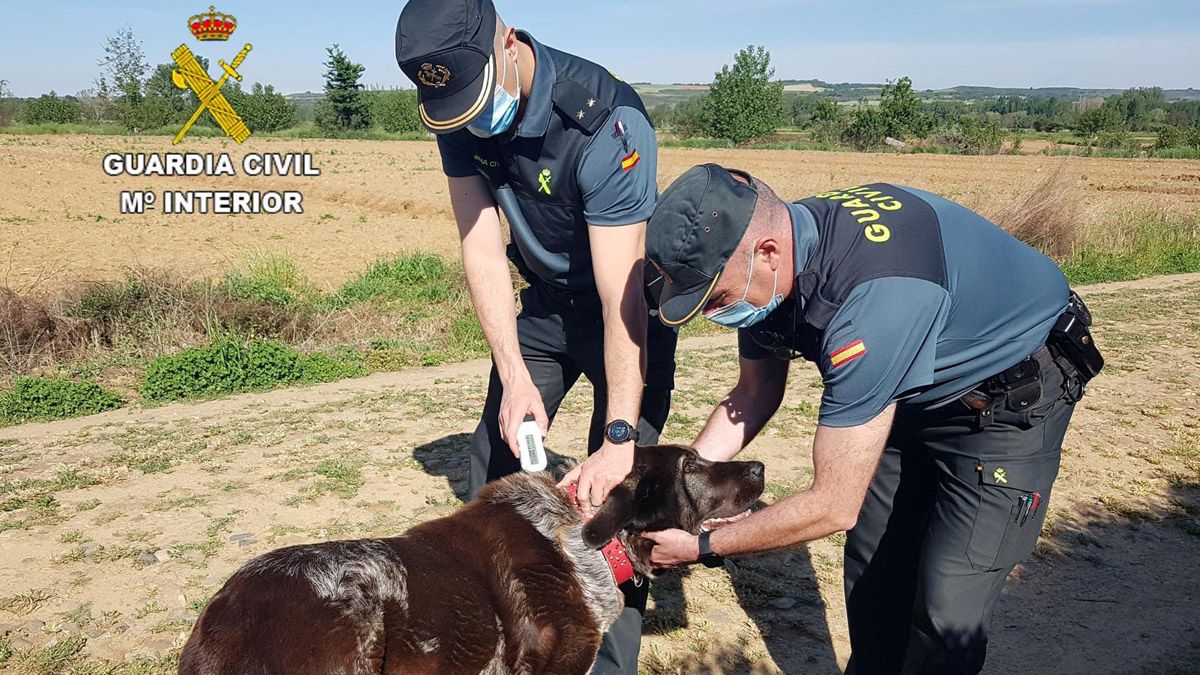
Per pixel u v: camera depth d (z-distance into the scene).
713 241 2.54
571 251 3.57
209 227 21.11
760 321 2.95
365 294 12.58
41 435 6.97
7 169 33.12
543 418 3.45
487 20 3.04
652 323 3.67
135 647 3.99
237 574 2.66
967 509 3.00
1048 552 5.22
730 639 4.30
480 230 3.70
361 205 26.77
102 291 10.13
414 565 2.80
